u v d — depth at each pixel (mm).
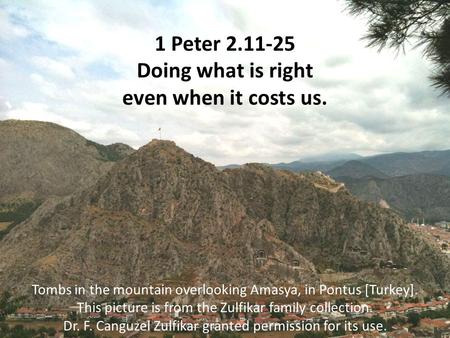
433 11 25266
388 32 25781
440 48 25391
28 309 172875
